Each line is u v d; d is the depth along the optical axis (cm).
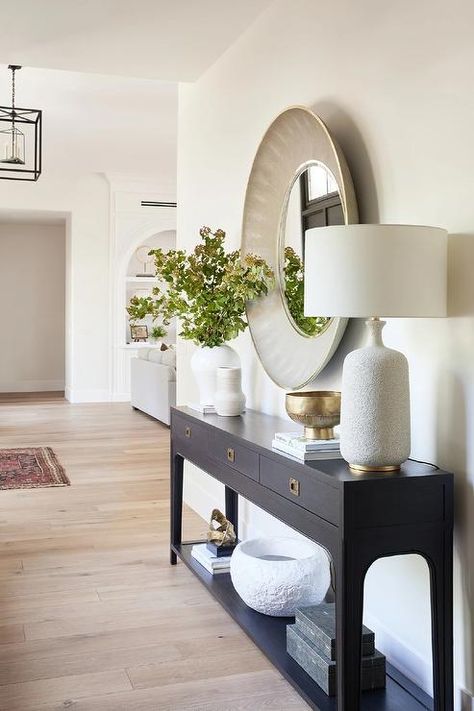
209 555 338
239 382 347
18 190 979
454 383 223
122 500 499
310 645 237
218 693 243
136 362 927
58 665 261
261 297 356
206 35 387
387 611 258
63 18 362
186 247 492
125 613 308
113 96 595
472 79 213
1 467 596
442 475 213
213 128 436
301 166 313
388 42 254
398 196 250
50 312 1198
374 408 214
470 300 215
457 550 223
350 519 204
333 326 284
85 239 1008
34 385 1198
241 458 280
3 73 532
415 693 234
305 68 316
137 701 237
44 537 414
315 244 218
